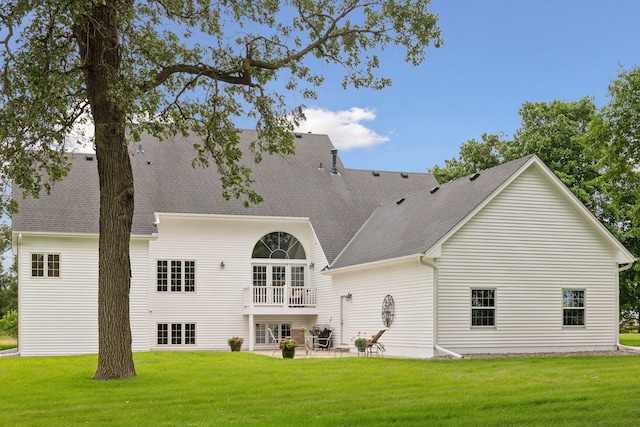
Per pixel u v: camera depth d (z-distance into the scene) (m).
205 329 34.38
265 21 20.14
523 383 16.47
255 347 35.16
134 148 36.72
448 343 25.53
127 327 18.12
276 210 35.94
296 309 35.19
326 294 34.69
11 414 13.24
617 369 18.92
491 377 17.72
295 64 20.64
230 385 16.73
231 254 35.22
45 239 30.38
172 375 18.72
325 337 33.41
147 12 19.03
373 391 15.53
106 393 15.59
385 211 35.66
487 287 26.28
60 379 18.14
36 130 18.80
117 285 17.98
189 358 24.41
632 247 39.16
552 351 26.92
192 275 34.53
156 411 13.30
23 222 30.12
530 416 12.12
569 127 41.41
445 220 27.00
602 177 32.41
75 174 33.84
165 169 36.25
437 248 25.44
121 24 17.38
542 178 27.45
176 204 34.41
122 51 17.80
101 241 18.03
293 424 11.70
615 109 32.09
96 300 30.80
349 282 32.38
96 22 16.66
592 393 14.48
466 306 25.97
